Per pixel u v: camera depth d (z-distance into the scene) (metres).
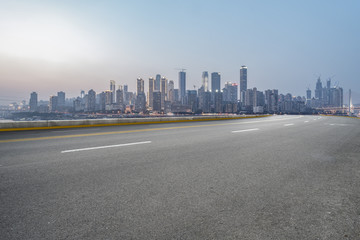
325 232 2.01
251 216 2.26
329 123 16.89
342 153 5.38
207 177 3.46
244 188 3.01
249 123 16.38
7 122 11.30
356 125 14.82
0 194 2.77
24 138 7.87
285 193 2.86
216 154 5.11
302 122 17.91
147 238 1.88
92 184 3.13
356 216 2.29
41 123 12.43
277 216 2.27
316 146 6.31
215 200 2.62
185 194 2.80
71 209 2.39
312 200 2.66
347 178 3.49
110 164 4.18
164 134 8.99
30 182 3.20
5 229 2.01
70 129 11.84
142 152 5.29
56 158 4.66
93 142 6.82
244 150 5.60
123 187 3.03
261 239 1.89
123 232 1.97
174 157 4.79
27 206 2.45
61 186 3.05
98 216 2.25
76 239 1.87
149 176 3.50
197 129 11.24
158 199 2.64
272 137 8.06
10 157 4.75
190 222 2.14
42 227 2.05
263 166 4.12
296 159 4.70
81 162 4.33
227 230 2.01
